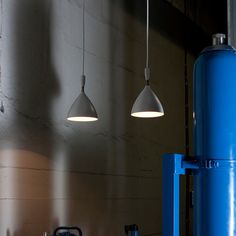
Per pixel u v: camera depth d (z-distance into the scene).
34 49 3.93
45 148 4.00
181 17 6.71
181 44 6.90
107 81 5.01
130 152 5.39
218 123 2.66
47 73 4.08
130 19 5.54
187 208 6.83
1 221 3.47
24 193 3.72
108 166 4.93
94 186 4.66
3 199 3.51
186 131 7.04
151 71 5.96
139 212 5.50
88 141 4.61
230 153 2.64
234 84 2.70
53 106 4.13
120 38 5.32
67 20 4.39
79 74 4.53
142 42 5.79
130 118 5.44
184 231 6.70
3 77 3.58
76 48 4.51
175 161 2.66
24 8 3.84
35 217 3.82
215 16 8.12
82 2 4.64
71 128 4.36
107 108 4.98
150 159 5.85
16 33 3.74
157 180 6.01
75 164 4.38
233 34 5.21
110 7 5.15
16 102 3.70
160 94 6.17
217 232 2.60
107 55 5.04
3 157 3.54
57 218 4.08
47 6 4.12
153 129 5.96
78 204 4.38
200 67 2.76
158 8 6.11
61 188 4.16
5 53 3.62
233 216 2.62
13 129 3.65
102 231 4.75
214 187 2.63
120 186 5.13
